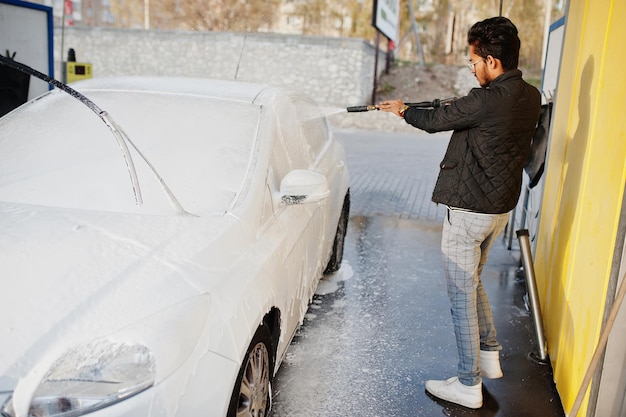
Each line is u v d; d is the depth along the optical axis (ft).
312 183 9.39
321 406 10.13
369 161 37.58
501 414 10.25
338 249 16.21
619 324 8.44
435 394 10.60
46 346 5.85
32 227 7.54
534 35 88.99
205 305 6.79
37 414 5.57
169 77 12.02
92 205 8.58
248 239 8.41
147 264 7.01
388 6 64.18
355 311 14.12
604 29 10.02
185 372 6.22
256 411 8.30
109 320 6.17
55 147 9.75
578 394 8.34
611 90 9.21
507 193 9.54
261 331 8.21
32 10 18.92
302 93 14.12
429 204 26.32
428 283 16.29
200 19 92.68
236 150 9.73
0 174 9.22
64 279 6.56
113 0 91.09
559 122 13.05
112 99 10.79
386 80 73.20
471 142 9.42
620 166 8.39
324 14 96.02
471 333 10.14
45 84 19.71
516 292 15.94
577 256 10.38
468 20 96.68
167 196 8.71
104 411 5.72
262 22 94.27
